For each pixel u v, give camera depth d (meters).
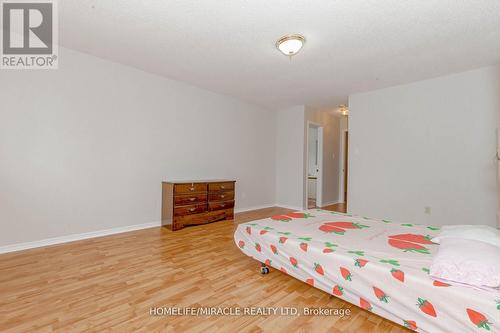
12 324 1.49
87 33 2.58
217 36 2.57
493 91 3.16
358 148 4.41
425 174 3.70
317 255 1.77
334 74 3.55
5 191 2.61
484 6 2.00
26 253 2.61
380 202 4.15
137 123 3.58
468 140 3.34
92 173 3.19
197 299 1.80
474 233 1.65
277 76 3.69
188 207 3.76
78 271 2.21
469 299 1.17
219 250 2.81
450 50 2.77
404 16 2.16
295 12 2.13
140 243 3.01
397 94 3.96
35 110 2.77
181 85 4.08
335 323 1.55
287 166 5.74
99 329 1.46
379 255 1.63
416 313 1.33
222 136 4.77
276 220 2.61
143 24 2.38
